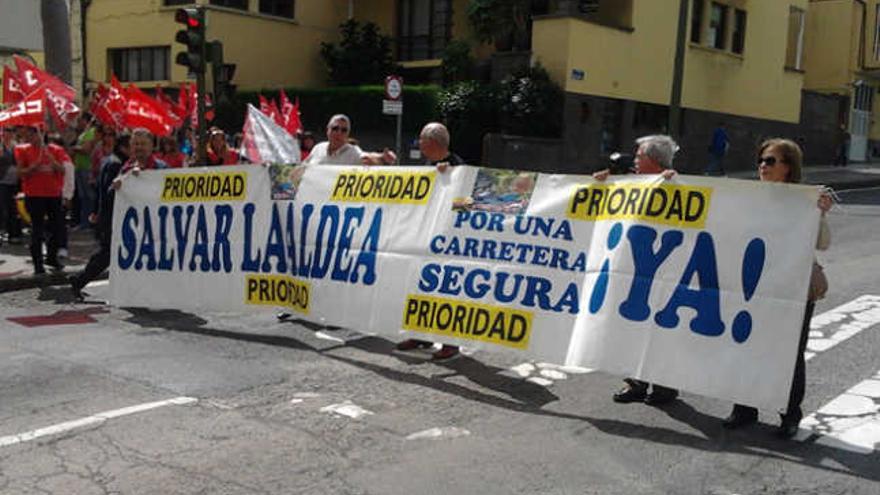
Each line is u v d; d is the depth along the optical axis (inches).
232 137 821.9
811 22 1316.4
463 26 984.3
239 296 297.1
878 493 169.0
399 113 696.4
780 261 194.5
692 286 203.9
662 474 177.3
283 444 189.9
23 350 264.7
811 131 1171.3
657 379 205.3
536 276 230.1
